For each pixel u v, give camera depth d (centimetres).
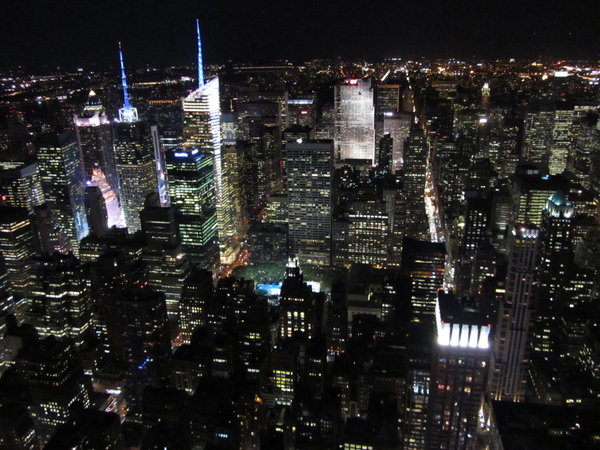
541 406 19938
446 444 19475
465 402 18762
